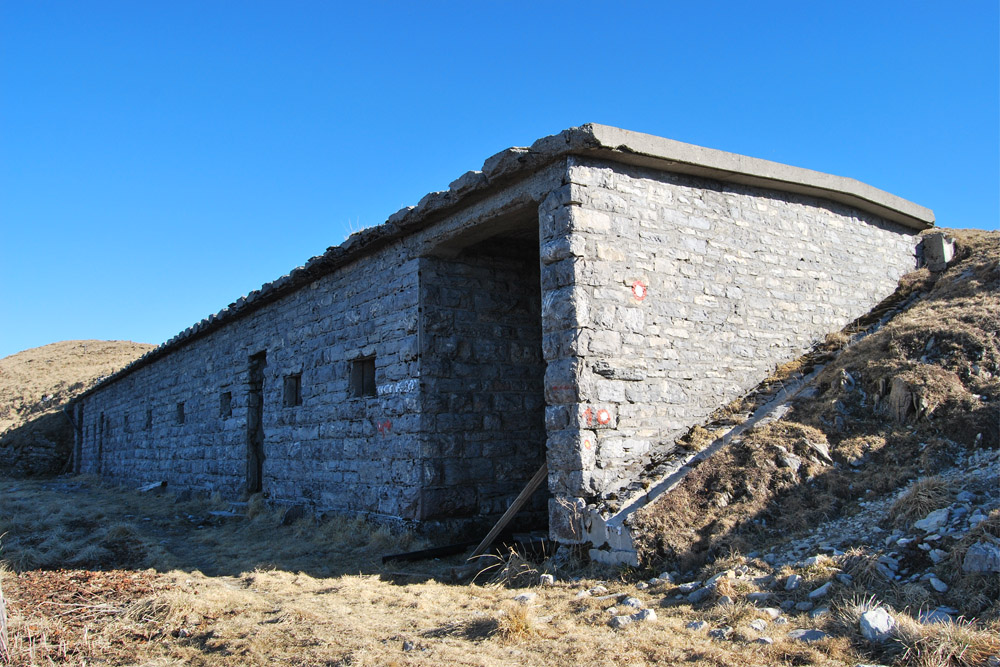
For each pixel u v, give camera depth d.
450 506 10.35
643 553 6.89
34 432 38.72
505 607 6.13
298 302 14.52
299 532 11.62
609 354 8.27
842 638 4.50
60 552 9.68
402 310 11.08
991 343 8.50
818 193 11.11
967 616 4.51
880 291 12.04
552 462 8.11
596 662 4.60
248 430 16.47
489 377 11.16
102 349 64.38
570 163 8.38
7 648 5.24
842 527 6.36
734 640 4.76
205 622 6.29
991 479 6.04
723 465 7.76
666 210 9.23
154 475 22.97
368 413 11.69
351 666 4.84
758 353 9.91
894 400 8.12
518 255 11.84
